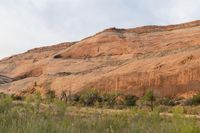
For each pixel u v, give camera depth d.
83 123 11.57
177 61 102.69
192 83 94.62
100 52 148.38
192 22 154.12
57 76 129.12
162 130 11.00
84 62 142.50
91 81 113.00
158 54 119.94
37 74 155.62
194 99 77.75
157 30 155.25
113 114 14.40
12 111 12.60
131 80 105.44
